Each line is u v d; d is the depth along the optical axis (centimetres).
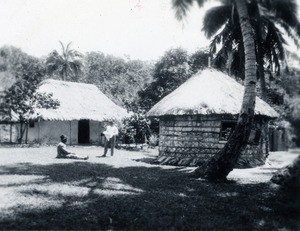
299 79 741
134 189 934
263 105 1742
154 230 602
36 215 656
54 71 5306
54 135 2775
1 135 2955
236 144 1122
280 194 859
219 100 1611
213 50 1609
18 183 962
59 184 962
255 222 664
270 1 1178
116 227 613
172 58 3381
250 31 1120
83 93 3177
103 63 5397
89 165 1422
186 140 1666
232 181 1129
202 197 862
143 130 2820
